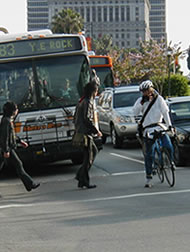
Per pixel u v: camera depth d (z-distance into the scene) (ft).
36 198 36.27
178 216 27.43
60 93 47.73
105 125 77.00
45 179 46.26
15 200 35.76
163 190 36.70
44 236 24.16
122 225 25.80
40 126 47.14
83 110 39.01
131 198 34.06
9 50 47.24
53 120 47.29
